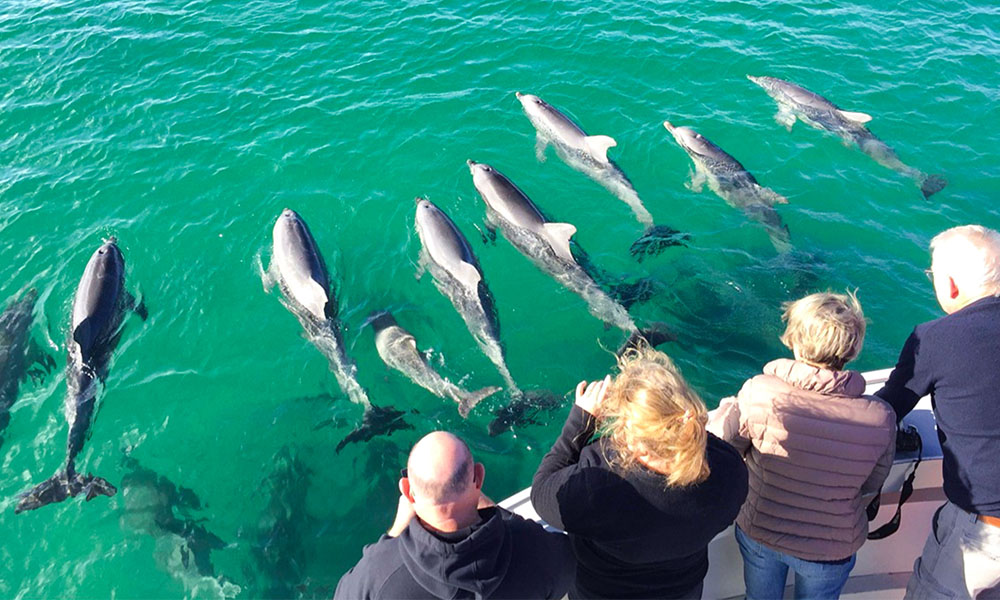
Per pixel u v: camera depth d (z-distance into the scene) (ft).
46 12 52.85
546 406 28.25
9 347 30.09
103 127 42.01
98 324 30.63
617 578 12.22
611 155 41.32
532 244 35.19
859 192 38.34
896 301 32.19
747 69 47.73
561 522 11.75
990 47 49.24
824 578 13.42
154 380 29.35
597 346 30.71
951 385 12.78
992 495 12.82
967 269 13.25
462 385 29.12
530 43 49.96
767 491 13.34
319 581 23.17
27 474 26.16
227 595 22.79
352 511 25.00
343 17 52.65
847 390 12.81
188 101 44.11
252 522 24.72
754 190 38.42
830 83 46.37
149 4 54.03
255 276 33.76
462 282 32.91
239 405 28.55
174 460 26.63
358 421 27.86
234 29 51.01
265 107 43.80
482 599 10.33
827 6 54.24
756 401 13.28
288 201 37.68
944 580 13.96
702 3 54.49
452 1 54.75
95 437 27.30
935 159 40.34
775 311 31.91
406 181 39.19
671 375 10.97
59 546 23.98
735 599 16.22
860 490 13.41
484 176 37.76
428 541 10.23
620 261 34.71
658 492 11.03
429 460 10.24
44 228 35.78
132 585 23.00
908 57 48.52
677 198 38.37
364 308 32.35
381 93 45.27
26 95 44.21
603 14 53.11
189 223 36.29
